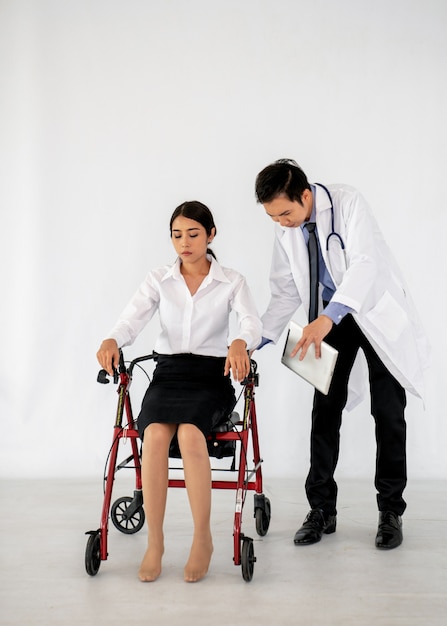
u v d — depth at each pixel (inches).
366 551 96.5
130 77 137.4
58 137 136.9
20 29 136.3
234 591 82.5
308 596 81.3
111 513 103.3
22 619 74.8
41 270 137.3
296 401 138.9
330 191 98.4
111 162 137.4
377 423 100.7
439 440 138.8
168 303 96.7
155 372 96.9
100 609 77.4
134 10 137.3
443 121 137.3
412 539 102.0
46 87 136.6
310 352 94.4
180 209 94.9
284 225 95.0
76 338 138.1
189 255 94.3
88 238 137.6
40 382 138.3
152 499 85.5
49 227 137.1
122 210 137.6
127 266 137.8
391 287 97.9
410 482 136.3
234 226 137.7
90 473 138.9
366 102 137.4
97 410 138.8
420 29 137.4
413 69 137.4
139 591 82.3
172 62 137.5
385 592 82.7
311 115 137.5
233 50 137.4
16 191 136.6
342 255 96.7
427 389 138.0
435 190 137.2
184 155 137.6
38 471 138.3
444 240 137.2
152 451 85.2
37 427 138.6
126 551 96.0
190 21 137.5
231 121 137.6
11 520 110.5
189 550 96.1
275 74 137.3
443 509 118.0
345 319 99.3
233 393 97.3
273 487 131.4
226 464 142.3
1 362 137.8
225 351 98.2
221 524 109.2
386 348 95.7
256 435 100.7
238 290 97.0
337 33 137.5
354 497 125.2
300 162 137.6
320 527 101.0
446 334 137.4
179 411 86.4
